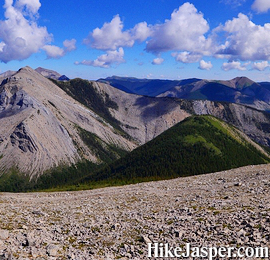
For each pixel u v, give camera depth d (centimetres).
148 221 2247
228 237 1647
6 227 2178
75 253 1669
